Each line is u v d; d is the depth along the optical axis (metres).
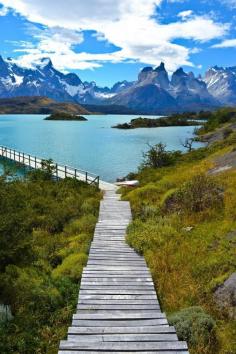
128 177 43.78
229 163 31.59
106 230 21.88
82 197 30.50
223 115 130.88
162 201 25.00
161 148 47.03
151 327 11.01
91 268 16.06
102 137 120.06
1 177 16.69
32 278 15.62
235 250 15.98
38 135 126.12
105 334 10.75
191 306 13.06
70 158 70.38
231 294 12.76
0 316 12.66
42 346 11.88
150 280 14.88
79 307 12.68
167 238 18.88
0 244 14.89
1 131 143.50
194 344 10.68
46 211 26.09
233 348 10.60
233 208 20.80
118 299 13.31
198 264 15.65
